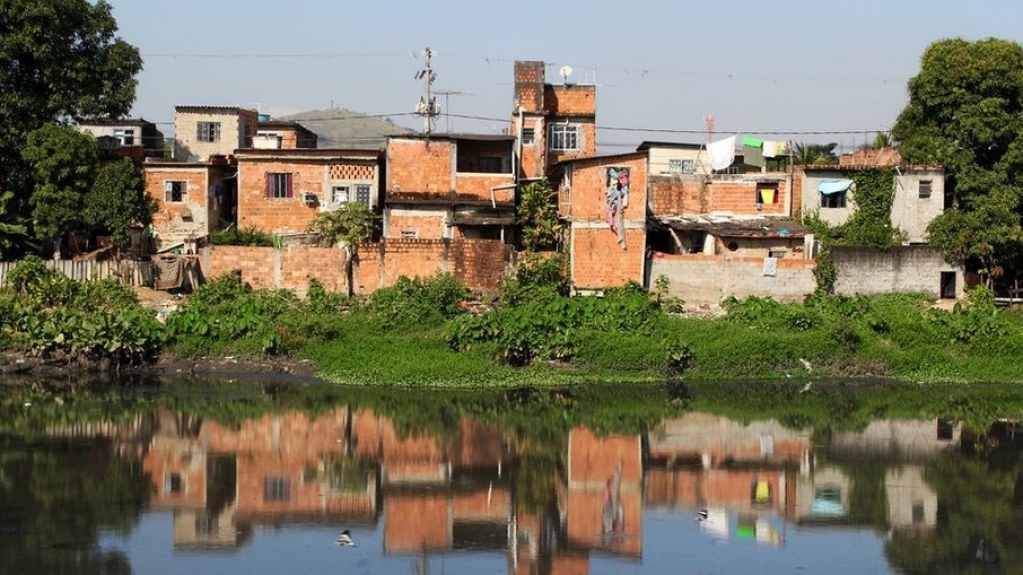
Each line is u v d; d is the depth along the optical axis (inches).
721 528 942.4
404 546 888.3
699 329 1654.8
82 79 1988.2
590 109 2367.1
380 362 1555.1
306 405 1381.6
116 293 1716.3
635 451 1190.3
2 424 1251.2
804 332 1675.7
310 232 2075.5
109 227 1916.8
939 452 1200.8
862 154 2346.2
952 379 1612.9
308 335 1612.9
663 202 2119.8
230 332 1599.4
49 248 2015.3
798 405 1433.3
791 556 872.9
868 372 1627.7
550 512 982.4
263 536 904.3
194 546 874.1
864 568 846.5
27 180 1964.8
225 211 2245.3
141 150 2204.7
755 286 1868.8
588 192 1867.6
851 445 1228.5
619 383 1549.0
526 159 2304.4
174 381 1507.1
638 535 924.0
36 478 1043.3
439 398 1440.7
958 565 853.8
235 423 1280.8
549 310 1638.8
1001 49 2080.5
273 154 2117.4
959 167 2075.5
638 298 1699.1
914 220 2102.6
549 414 1358.3
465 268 1844.2
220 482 1050.1
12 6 1910.7
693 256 1871.3
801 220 2100.1
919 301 1887.3
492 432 1266.0
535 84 2314.2
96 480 1042.7
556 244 2031.3
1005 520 965.8
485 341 1595.7
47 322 1565.0
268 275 1833.2
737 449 1204.5
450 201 2059.5
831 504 1011.9
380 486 1050.7
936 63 2117.4
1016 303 1924.2
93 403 1363.2
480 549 885.8
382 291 1740.9
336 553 868.6
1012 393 1540.4
